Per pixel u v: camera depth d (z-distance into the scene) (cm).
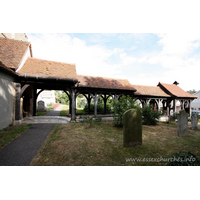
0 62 614
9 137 497
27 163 316
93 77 1156
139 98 1301
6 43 848
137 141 462
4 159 332
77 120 959
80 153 375
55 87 1148
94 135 569
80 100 2703
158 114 972
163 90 1529
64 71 905
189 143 527
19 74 716
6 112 657
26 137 509
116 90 1098
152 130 753
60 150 390
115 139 525
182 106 1514
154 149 436
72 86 893
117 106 771
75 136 537
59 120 913
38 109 1599
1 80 606
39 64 892
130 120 445
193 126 852
